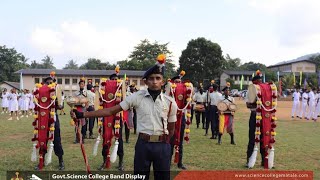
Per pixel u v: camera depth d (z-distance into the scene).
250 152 8.55
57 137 7.86
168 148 4.85
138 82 49.72
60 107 8.07
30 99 24.33
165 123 4.80
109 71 52.53
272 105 8.41
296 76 67.88
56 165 8.17
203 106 15.49
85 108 11.02
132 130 15.10
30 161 8.52
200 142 12.08
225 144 11.69
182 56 68.94
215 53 67.12
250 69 104.50
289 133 14.92
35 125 7.86
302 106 22.81
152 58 76.75
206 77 67.31
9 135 13.13
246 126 17.83
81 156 9.27
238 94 56.97
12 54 75.19
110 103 8.17
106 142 8.01
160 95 4.83
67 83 51.38
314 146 11.45
